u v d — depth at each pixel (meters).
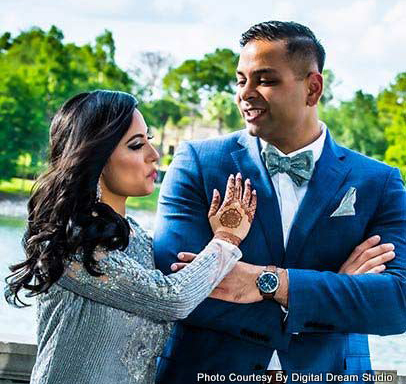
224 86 52.88
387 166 3.24
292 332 3.01
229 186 3.10
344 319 3.01
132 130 2.85
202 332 3.10
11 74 49.59
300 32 3.05
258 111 3.04
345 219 3.12
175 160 3.26
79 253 2.75
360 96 53.91
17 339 3.81
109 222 2.76
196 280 2.86
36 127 48.62
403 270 3.10
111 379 2.76
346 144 53.34
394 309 3.04
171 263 3.08
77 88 50.97
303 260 3.10
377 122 53.03
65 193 2.75
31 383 2.82
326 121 53.56
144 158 2.88
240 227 3.04
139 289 2.76
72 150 2.78
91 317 2.76
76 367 2.75
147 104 52.84
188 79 53.44
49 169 2.83
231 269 2.99
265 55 3.01
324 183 3.13
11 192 43.88
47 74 50.97
